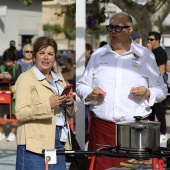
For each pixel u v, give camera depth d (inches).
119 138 291.9
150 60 398.6
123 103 390.0
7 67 738.2
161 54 643.5
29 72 347.3
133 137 287.4
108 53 396.2
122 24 389.7
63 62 1700.3
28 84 340.8
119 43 393.7
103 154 278.8
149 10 895.1
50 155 281.4
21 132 340.5
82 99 399.2
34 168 336.8
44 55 345.1
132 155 275.1
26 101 337.7
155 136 290.2
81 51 505.0
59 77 357.4
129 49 397.4
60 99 335.6
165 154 277.1
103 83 394.0
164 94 401.7
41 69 346.3
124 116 388.8
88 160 387.9
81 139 494.9
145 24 897.5
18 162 343.0
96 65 400.2
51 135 339.6
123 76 391.5
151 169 314.2
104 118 392.5
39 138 338.0
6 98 724.7
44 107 331.9
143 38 901.8
